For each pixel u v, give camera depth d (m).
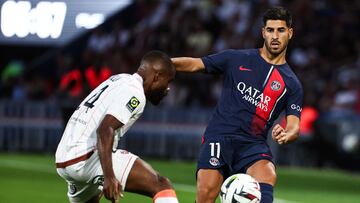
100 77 65.75
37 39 79.69
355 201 42.00
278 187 47.19
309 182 51.06
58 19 79.94
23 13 79.94
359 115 59.66
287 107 26.17
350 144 58.53
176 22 69.69
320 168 61.59
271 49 25.86
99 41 71.31
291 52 68.19
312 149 61.16
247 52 26.55
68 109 64.88
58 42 79.50
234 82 26.22
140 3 76.25
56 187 43.06
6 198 37.84
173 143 64.25
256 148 25.89
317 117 60.53
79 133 23.50
